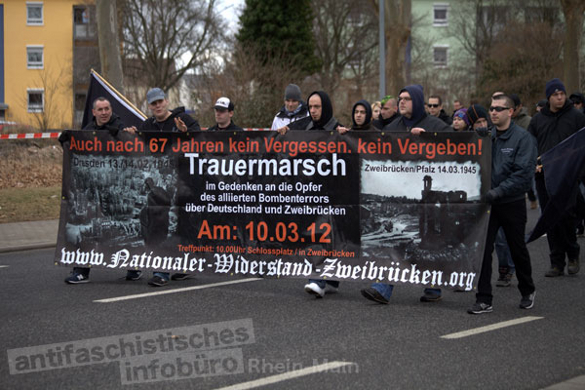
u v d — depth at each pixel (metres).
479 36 51.16
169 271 8.22
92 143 8.45
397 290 8.05
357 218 7.50
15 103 52.53
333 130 7.58
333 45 49.41
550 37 36.78
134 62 43.88
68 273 9.30
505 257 8.30
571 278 8.75
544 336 5.98
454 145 7.14
